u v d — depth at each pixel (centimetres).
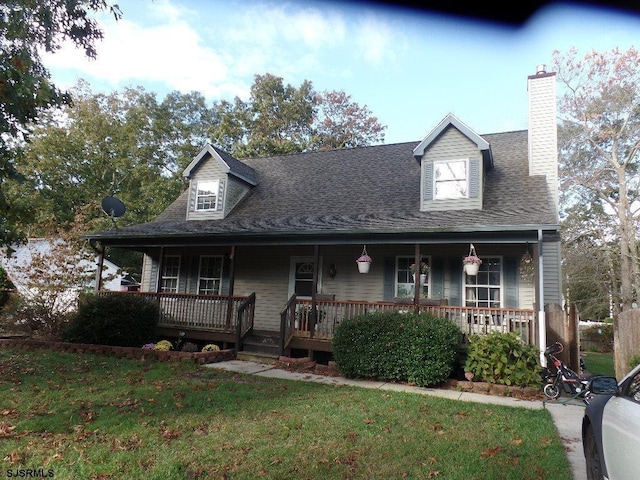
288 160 1661
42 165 2530
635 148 2364
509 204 1009
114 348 993
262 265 1338
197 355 930
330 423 513
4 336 1259
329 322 1016
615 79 2377
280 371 881
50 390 638
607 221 2511
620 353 805
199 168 1424
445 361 780
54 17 760
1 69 589
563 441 485
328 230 995
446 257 1104
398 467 390
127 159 2836
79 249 1369
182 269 1430
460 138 1083
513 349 772
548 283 1030
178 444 430
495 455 425
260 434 467
